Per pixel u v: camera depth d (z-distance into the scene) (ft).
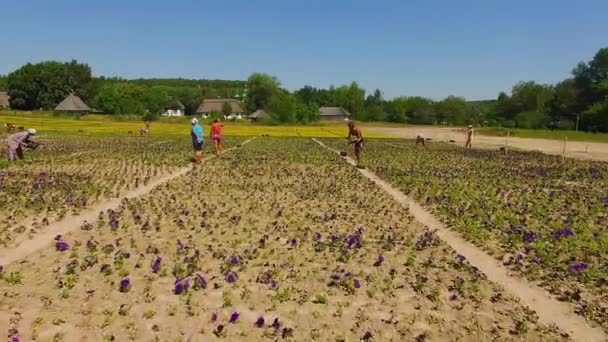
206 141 156.25
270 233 41.68
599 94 381.60
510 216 50.34
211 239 39.55
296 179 72.74
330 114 519.19
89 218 45.83
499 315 27.55
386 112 517.14
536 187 73.31
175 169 81.05
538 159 126.00
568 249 39.45
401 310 27.73
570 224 47.67
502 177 83.20
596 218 52.01
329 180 72.59
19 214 45.21
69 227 42.47
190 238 39.65
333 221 46.78
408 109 489.26
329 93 595.06
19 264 32.91
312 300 28.55
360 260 35.37
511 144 202.69
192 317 25.96
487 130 319.68
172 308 26.68
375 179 77.00
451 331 25.66
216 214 48.24
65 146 122.42
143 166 83.97
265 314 26.68
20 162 83.15
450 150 147.33
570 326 26.81
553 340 25.07
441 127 391.86
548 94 454.40
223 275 31.53
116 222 42.47
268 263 33.78
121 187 62.54
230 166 86.63
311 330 25.20
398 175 79.51
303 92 609.83
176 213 47.70
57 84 464.65
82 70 502.38
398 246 39.52
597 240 42.39
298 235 41.16
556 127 387.55
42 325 24.59
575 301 29.89
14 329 23.79
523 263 36.17
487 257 37.93
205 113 519.60
